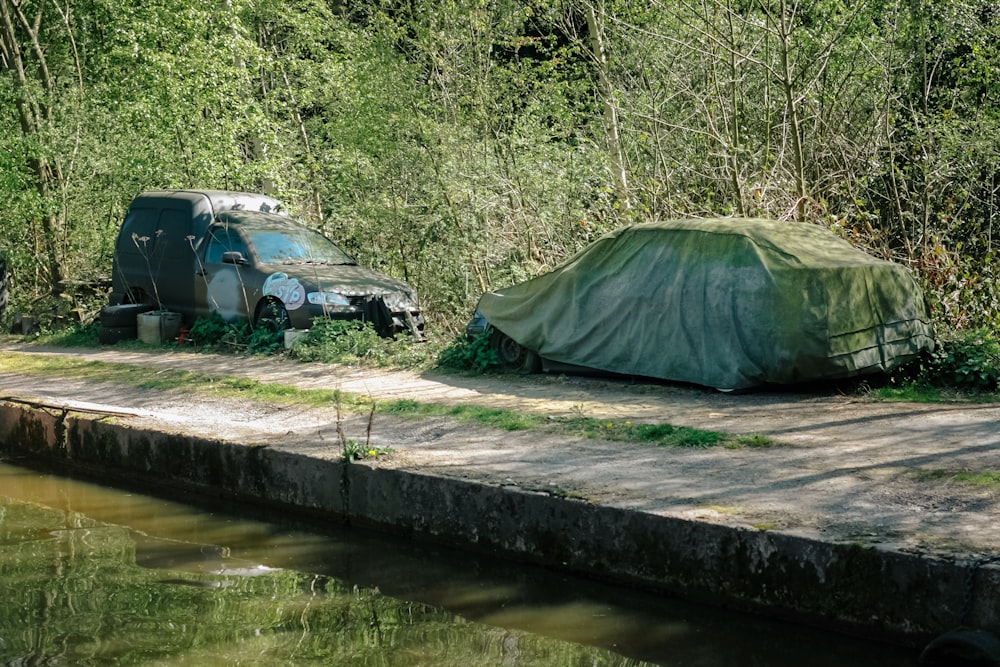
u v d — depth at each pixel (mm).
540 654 5242
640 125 15828
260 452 7934
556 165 15570
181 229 14891
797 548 5273
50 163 18984
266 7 21391
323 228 17578
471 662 5145
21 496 8656
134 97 18531
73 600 6121
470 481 6676
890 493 6117
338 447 7852
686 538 5672
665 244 10422
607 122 16547
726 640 5352
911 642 4934
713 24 14055
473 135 17312
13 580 6500
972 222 13094
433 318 15500
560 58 17766
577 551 6156
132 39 18000
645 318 10375
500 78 17922
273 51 22125
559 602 5930
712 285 9914
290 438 8250
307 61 21062
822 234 10508
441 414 9070
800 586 5270
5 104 19656
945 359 10148
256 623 5730
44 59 21547
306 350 12727
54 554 7070
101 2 20047
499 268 15320
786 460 7086
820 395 9703
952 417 8438
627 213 14156
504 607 5914
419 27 17828
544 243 15023
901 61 14836
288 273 13531
